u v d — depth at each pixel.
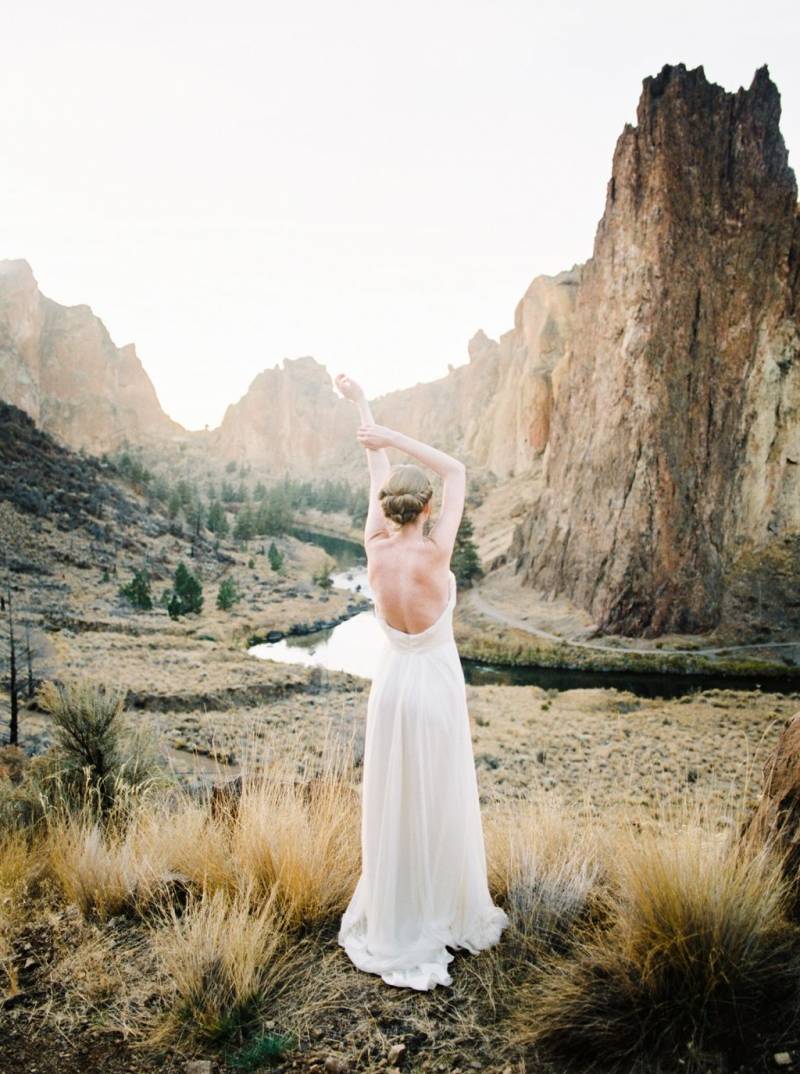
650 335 83.69
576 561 86.94
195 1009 2.78
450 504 3.28
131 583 84.50
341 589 109.12
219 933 3.08
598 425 89.19
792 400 81.62
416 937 3.16
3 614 61.50
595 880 3.53
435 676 3.21
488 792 18.77
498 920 3.32
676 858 2.93
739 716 44.00
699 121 88.00
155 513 134.25
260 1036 2.70
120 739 6.07
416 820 3.15
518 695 51.62
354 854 3.94
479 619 85.00
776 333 83.12
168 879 3.77
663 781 20.73
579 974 2.77
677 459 80.38
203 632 69.75
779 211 85.81
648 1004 2.56
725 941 2.63
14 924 3.61
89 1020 2.85
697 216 85.38
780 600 74.62
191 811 4.46
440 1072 2.49
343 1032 2.72
